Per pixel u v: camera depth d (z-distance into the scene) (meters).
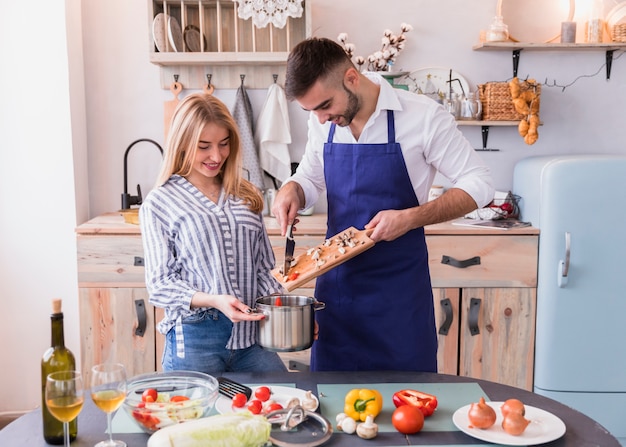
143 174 3.43
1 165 3.18
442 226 3.01
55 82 3.14
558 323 2.97
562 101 3.42
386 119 2.03
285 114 3.32
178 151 1.91
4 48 3.11
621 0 3.33
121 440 1.33
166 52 3.11
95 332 2.95
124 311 2.94
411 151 2.05
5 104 3.14
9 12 3.09
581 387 3.01
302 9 3.11
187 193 1.92
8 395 3.32
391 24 3.35
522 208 3.21
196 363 1.85
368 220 2.09
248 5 3.04
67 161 3.19
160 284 1.80
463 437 1.36
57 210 3.22
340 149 2.08
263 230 2.04
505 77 3.39
